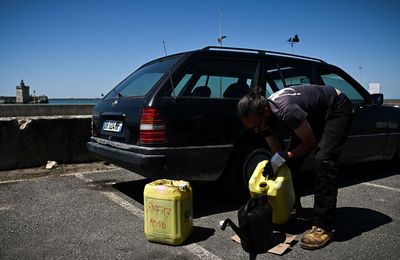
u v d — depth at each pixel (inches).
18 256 101.6
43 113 518.6
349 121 110.1
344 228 122.7
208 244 109.4
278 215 115.7
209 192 168.4
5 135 209.8
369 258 100.4
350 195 162.6
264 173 113.3
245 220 100.3
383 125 194.1
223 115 135.3
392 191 169.5
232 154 141.3
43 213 137.8
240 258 100.3
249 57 153.0
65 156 229.3
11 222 128.1
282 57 163.8
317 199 107.7
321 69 176.6
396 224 126.6
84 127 234.4
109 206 146.9
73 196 161.5
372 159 194.9
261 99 100.8
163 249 106.0
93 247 107.3
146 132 122.8
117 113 140.6
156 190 107.4
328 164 105.2
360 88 191.0
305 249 106.2
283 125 105.2
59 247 107.5
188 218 112.0
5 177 197.2
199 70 138.6
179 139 125.8
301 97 106.8
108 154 143.6
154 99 124.1
